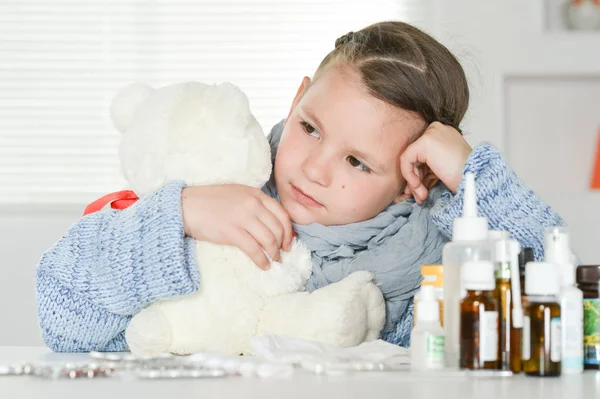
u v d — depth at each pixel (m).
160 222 1.03
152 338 0.99
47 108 3.37
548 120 3.44
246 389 0.67
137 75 3.40
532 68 3.34
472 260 0.81
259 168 1.12
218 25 3.41
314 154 1.19
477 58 2.65
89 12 3.41
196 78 3.39
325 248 1.17
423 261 1.21
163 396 0.63
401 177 1.23
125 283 1.02
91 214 1.11
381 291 1.18
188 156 1.10
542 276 0.78
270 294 1.06
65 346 1.06
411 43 1.28
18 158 3.34
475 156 1.14
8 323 3.19
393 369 0.80
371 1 3.39
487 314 0.78
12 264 3.22
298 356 0.83
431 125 1.25
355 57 1.23
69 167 3.35
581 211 3.44
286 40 3.40
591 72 3.34
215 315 1.02
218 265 1.04
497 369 0.78
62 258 1.05
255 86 3.39
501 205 1.13
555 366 0.76
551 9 3.47
